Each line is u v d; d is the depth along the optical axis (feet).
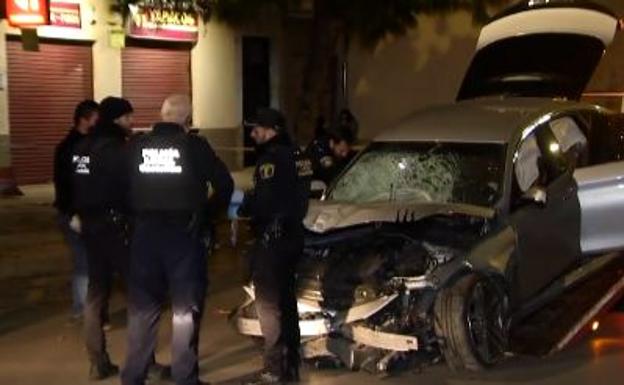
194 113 64.80
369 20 53.06
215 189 19.27
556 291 24.29
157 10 59.52
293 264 20.40
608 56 48.29
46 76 56.29
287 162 20.16
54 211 47.50
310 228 22.15
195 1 59.06
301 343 21.77
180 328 19.22
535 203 22.58
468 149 24.44
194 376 19.47
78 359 23.07
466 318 20.59
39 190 55.01
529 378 20.98
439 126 25.68
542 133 24.88
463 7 54.34
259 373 21.03
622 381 20.70
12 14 51.16
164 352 23.63
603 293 24.64
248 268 22.13
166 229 18.90
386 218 21.95
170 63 63.46
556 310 24.30
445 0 53.88
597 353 23.02
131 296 19.40
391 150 25.63
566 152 25.70
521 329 23.43
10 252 37.58
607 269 25.68
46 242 39.65
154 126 19.27
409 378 21.11
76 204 21.31
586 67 30.32
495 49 31.24
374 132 69.10
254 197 20.20
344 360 21.38
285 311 20.49
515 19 31.24
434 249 21.48
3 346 24.36
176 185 18.88
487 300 21.36
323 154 31.73
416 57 67.31
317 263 22.16
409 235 22.03
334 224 22.08
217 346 24.11
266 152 20.31
